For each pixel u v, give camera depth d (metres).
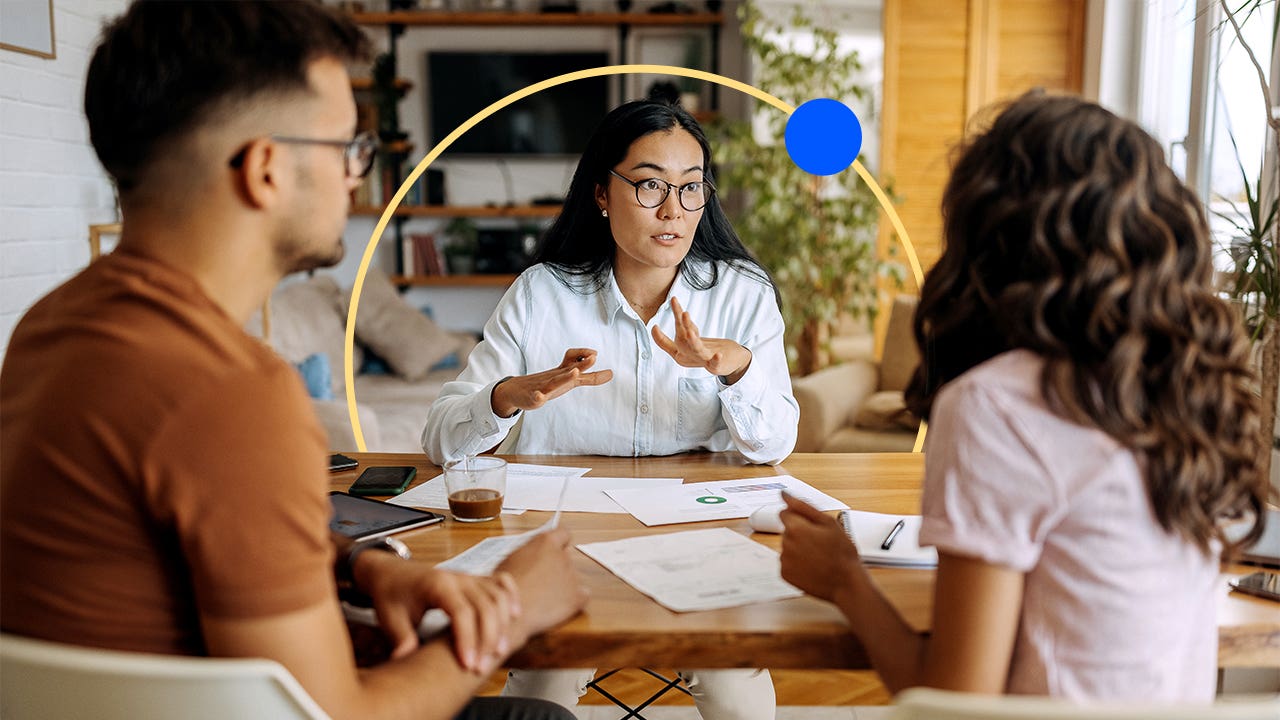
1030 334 0.85
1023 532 0.84
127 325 0.78
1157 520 0.84
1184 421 0.83
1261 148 2.86
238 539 0.76
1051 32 4.67
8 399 0.83
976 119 1.00
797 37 5.66
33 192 3.24
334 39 0.89
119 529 0.77
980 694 0.84
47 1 3.25
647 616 1.08
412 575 1.02
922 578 1.18
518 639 1.00
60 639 0.79
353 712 0.82
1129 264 0.84
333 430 3.34
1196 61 3.43
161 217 0.84
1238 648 1.04
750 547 1.30
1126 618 0.84
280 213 0.86
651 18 6.21
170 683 0.75
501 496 1.44
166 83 0.81
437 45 6.36
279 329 4.60
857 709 2.34
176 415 0.75
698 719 2.28
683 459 1.83
